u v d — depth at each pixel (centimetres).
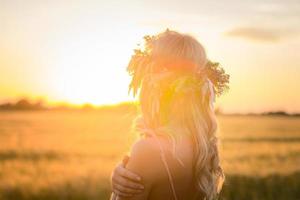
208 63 215
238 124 6238
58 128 4819
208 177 201
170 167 192
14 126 5369
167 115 202
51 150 2469
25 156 2281
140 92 207
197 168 197
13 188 1430
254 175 1556
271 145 2677
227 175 1526
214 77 214
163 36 209
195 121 199
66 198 1384
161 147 192
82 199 1380
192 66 205
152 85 202
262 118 7444
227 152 2197
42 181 1452
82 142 2964
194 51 206
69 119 7331
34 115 8638
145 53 210
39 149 2478
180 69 204
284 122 7006
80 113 8650
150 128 204
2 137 3241
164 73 204
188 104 200
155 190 193
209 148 201
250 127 5581
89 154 2267
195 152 198
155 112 201
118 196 194
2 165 1764
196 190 200
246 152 2272
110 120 6956
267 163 1880
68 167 1694
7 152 2358
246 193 1445
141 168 191
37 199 1402
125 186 191
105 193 1398
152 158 192
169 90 201
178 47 205
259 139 3634
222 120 6122
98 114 8662
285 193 1488
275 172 1631
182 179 194
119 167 195
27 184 1445
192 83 200
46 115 8781
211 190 202
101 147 2553
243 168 1623
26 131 4303
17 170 1662
